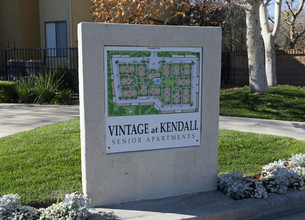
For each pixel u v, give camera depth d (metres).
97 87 3.99
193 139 4.54
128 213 3.96
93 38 3.91
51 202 4.18
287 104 11.22
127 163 4.23
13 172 5.02
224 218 4.05
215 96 4.57
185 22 19.39
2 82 13.22
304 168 5.22
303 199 4.61
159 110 4.33
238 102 11.71
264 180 4.81
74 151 6.00
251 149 6.53
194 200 4.38
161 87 4.31
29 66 15.57
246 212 4.19
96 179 4.11
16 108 11.48
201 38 4.39
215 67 4.51
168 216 3.89
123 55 4.09
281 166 5.11
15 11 17.47
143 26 4.12
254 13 12.34
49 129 7.67
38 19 18.09
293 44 21.94
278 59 17.12
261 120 9.83
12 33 17.75
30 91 13.20
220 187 4.69
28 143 6.48
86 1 16.64
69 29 16.33
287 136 7.82
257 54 12.55
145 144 4.31
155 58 4.24
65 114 10.23
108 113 4.09
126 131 4.20
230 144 6.74
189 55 4.39
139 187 4.33
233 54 18.53
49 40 17.12
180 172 4.52
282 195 4.52
